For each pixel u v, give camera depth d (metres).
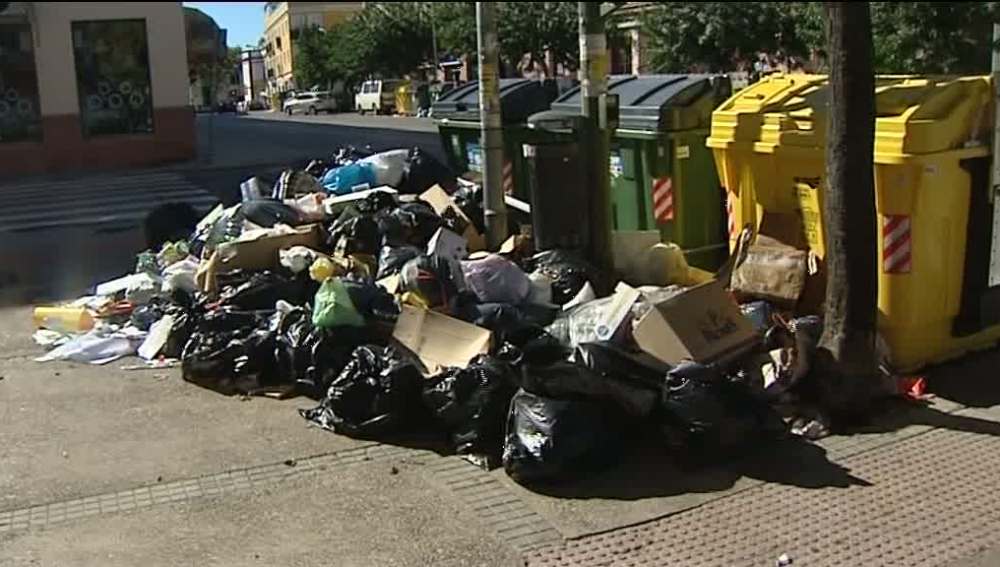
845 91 5.45
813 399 5.62
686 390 5.00
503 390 5.23
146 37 21.97
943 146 6.01
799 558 4.13
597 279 7.11
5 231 13.68
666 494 4.74
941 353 6.45
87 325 7.82
